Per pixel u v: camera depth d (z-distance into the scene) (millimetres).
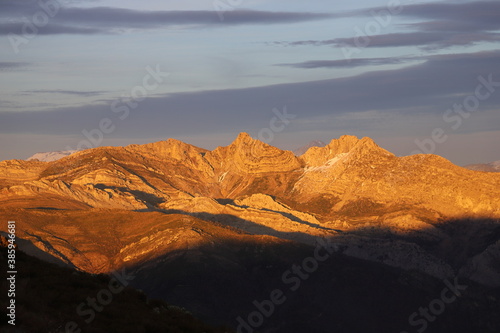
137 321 61656
